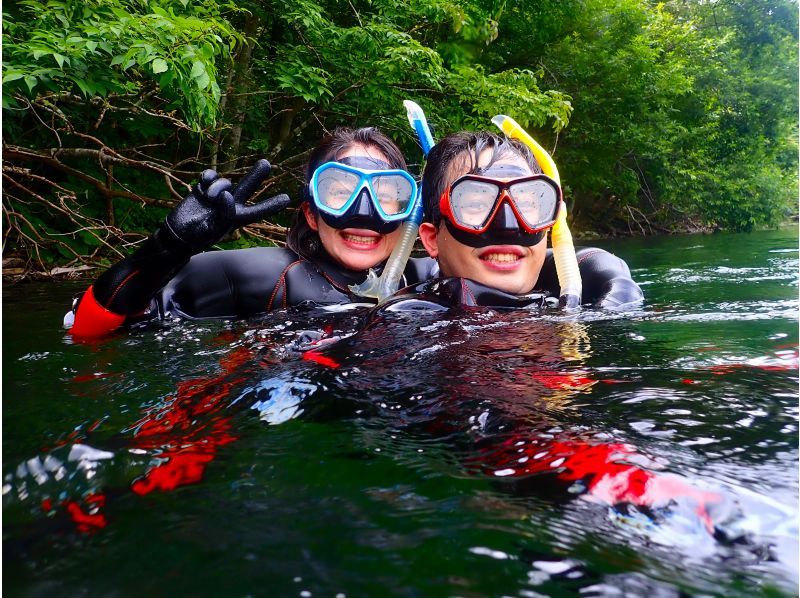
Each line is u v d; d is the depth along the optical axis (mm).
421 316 1521
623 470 608
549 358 1115
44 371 1280
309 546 519
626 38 10711
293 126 7758
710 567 473
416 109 2379
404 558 495
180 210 1801
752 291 2504
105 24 2992
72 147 5777
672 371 1012
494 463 667
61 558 519
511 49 9812
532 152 2072
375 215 2014
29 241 4641
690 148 12672
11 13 3408
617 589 448
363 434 782
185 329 1786
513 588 452
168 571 491
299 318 1760
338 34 5570
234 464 703
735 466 625
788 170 15883
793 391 881
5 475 695
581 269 2178
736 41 14625
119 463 719
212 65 3090
